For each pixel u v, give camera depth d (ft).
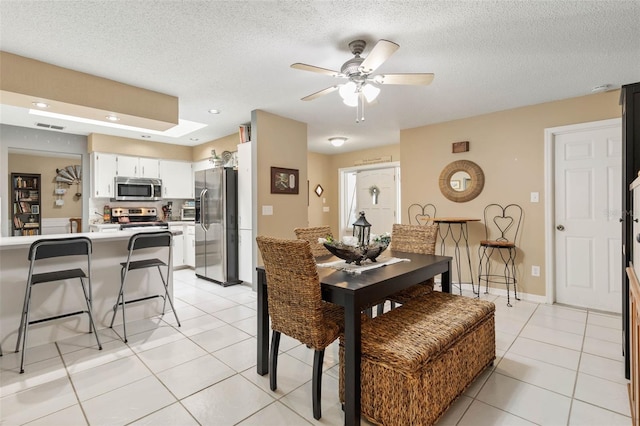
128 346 8.58
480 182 13.55
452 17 6.75
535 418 5.69
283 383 6.88
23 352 7.30
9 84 8.18
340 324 6.13
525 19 6.83
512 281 12.92
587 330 9.52
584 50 8.16
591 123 11.20
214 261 15.40
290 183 14.61
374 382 5.41
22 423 5.55
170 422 5.61
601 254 11.31
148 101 10.80
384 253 9.31
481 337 6.87
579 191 11.68
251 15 6.65
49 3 6.17
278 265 6.12
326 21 6.88
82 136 17.12
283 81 10.19
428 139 15.25
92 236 9.61
